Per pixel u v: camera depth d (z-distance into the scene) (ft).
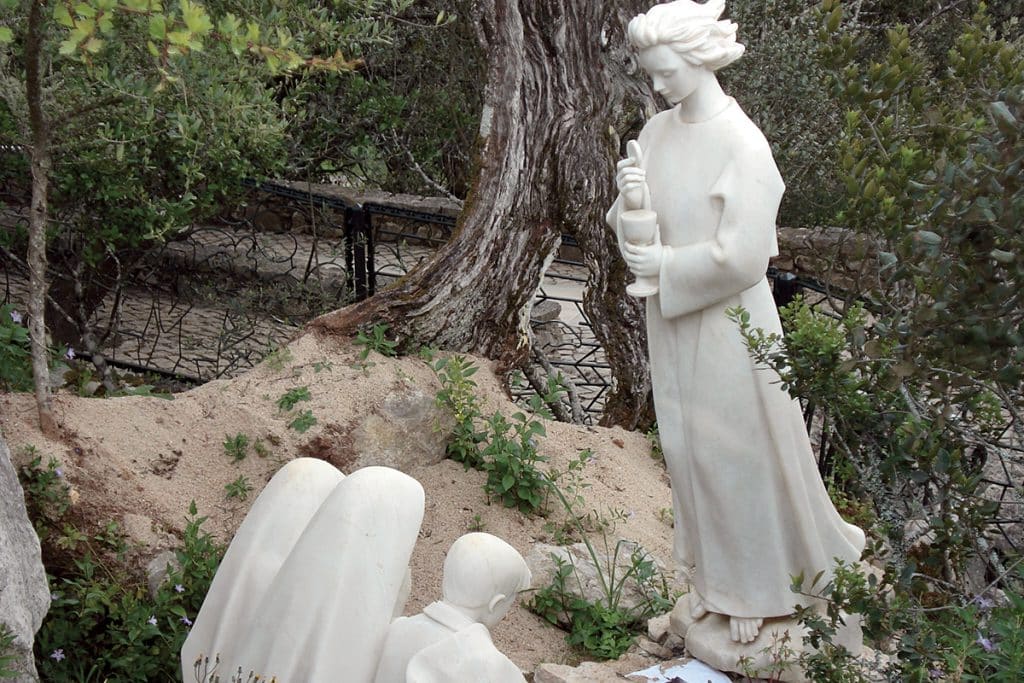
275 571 9.55
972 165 10.66
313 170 36.37
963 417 12.34
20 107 17.70
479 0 19.58
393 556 9.02
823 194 31.19
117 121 19.93
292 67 13.53
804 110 29.94
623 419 22.08
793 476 12.21
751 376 11.97
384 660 8.94
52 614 13.91
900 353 10.73
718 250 11.51
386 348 18.79
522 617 15.47
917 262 11.05
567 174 19.77
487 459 18.10
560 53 19.43
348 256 27.89
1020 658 9.56
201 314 31.50
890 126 14.39
